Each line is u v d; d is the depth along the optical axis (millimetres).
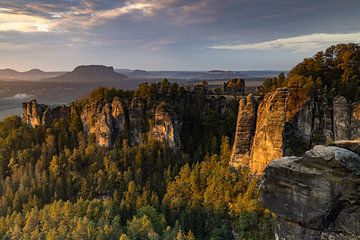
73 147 163500
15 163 150250
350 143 33344
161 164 143625
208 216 111125
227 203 111688
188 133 160375
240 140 124812
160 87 180875
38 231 100750
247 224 100688
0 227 104312
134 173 139625
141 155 145375
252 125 124375
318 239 31484
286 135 112375
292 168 32625
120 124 162250
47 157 152625
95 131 164875
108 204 117125
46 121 184250
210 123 158750
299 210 32031
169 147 151625
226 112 163625
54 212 107500
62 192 131750
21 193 125625
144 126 160000
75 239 95500
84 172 144375
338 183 29969
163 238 100375
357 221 29453
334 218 30562
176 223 102938
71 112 185625
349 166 30250
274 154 106875
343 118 109875
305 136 112562
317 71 132250
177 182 127562
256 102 129000
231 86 188000
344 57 134375
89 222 102188
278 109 108312
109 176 135625
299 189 32031
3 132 178875
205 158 138000
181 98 175500
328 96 116688
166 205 120000
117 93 180750
